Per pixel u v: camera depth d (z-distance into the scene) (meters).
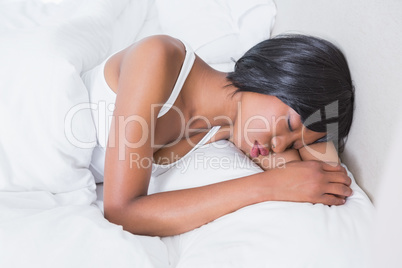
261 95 0.79
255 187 0.72
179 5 1.26
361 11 0.74
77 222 0.66
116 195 0.71
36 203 0.75
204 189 0.74
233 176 0.80
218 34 1.20
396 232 0.35
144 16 1.38
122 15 1.29
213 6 1.24
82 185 0.83
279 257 0.61
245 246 0.63
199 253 0.64
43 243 0.62
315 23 0.95
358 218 0.67
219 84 0.85
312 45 0.78
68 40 0.91
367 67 0.74
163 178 0.84
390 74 0.66
